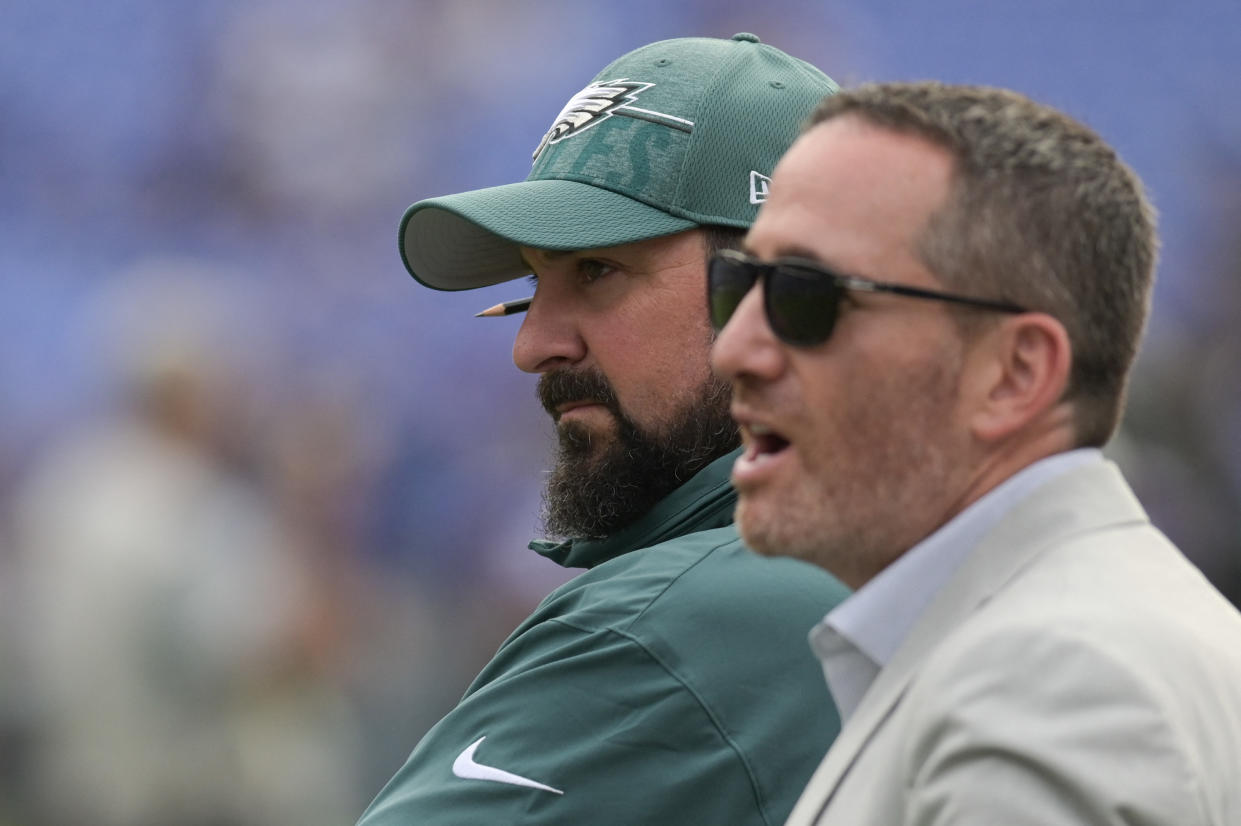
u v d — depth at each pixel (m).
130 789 17.58
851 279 4.95
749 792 6.30
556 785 6.40
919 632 4.89
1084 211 5.01
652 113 7.48
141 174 34.38
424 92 33.97
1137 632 4.45
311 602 22.11
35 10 35.50
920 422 4.97
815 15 35.25
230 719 18.30
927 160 5.00
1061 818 4.11
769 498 5.18
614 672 6.52
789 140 7.54
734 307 5.40
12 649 18.80
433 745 6.83
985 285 4.94
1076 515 4.90
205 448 20.03
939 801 4.31
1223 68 35.16
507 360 29.91
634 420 7.34
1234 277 25.50
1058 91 35.44
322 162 33.38
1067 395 5.03
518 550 25.95
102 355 31.50
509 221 7.21
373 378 29.38
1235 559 20.53
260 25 34.34
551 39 34.47
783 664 6.47
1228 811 4.31
